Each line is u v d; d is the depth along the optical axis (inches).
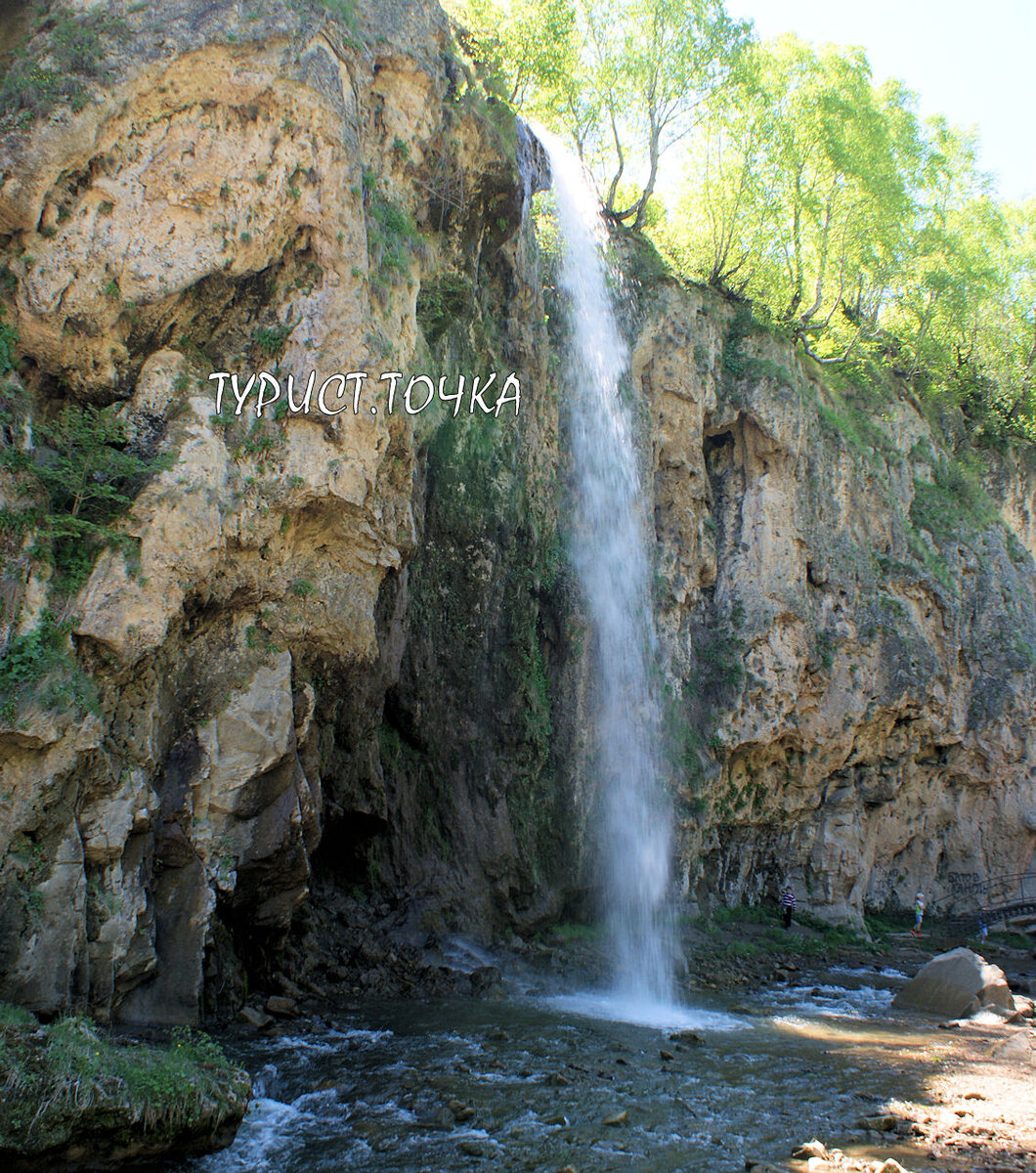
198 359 492.1
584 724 787.4
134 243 475.5
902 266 1369.3
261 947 515.5
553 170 904.9
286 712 487.5
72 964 375.6
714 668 1004.6
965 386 1535.4
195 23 490.0
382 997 558.9
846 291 1401.3
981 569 1248.8
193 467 457.4
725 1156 358.0
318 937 590.2
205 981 460.1
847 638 1064.2
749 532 1049.5
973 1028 633.0
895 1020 649.0
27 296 459.8
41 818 380.2
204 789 454.9
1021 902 1141.7
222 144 493.7
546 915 711.7
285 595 509.0
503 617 745.0
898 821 1127.6
